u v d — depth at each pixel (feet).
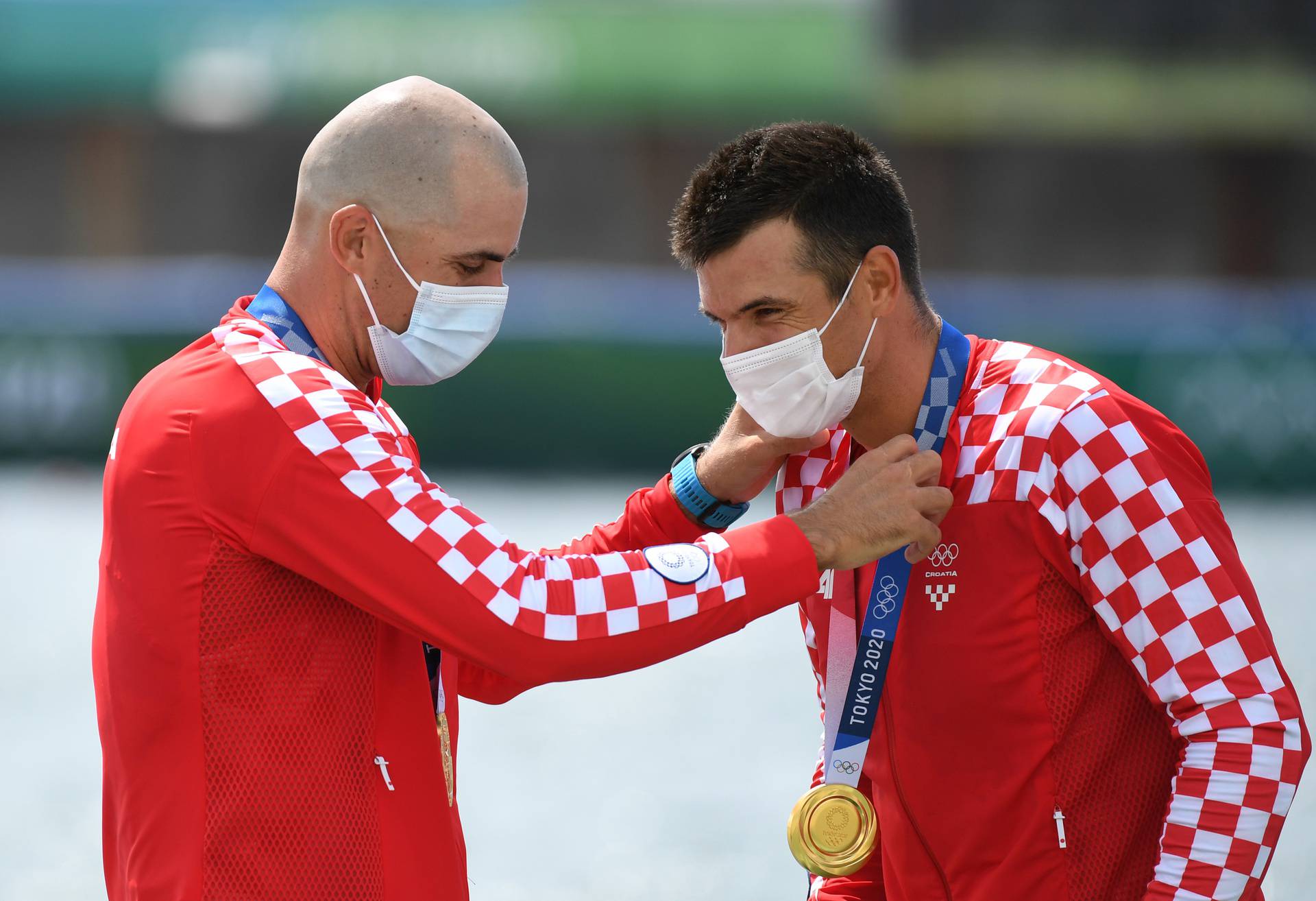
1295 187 264.52
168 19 243.40
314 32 242.78
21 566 117.91
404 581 25.34
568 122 257.14
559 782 69.92
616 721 80.53
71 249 271.69
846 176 27.53
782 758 73.31
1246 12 236.63
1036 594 26.71
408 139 27.35
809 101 242.78
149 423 26.35
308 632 26.07
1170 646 25.26
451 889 26.94
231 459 25.59
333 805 25.90
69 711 80.33
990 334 172.24
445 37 241.14
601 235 269.44
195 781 25.70
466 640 25.49
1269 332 162.91
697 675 90.33
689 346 171.53
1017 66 240.94
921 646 27.81
